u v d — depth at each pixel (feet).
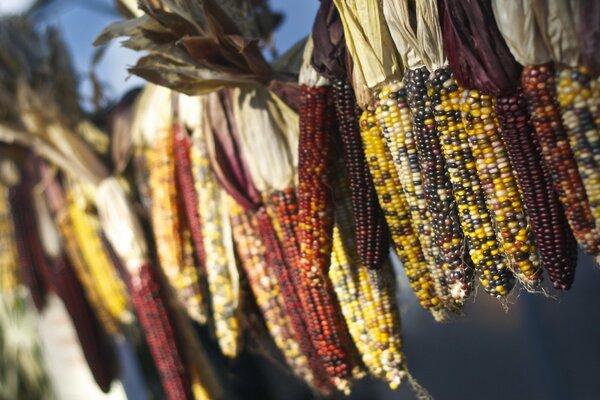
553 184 2.06
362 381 3.85
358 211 2.55
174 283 3.49
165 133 3.42
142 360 4.44
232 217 3.12
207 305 3.67
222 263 3.19
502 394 3.48
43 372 5.59
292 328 3.08
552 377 3.34
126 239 3.74
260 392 4.17
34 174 4.32
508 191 2.15
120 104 3.96
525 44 1.98
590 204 1.98
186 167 3.29
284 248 2.95
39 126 3.87
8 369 5.57
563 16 1.92
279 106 2.88
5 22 4.26
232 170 3.01
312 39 2.53
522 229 2.15
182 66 2.72
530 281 2.18
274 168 2.87
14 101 4.08
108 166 3.99
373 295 2.73
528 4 1.96
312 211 2.56
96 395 5.11
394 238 2.51
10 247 4.87
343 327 2.84
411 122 2.33
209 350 4.12
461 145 2.19
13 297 5.42
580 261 3.20
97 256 4.10
